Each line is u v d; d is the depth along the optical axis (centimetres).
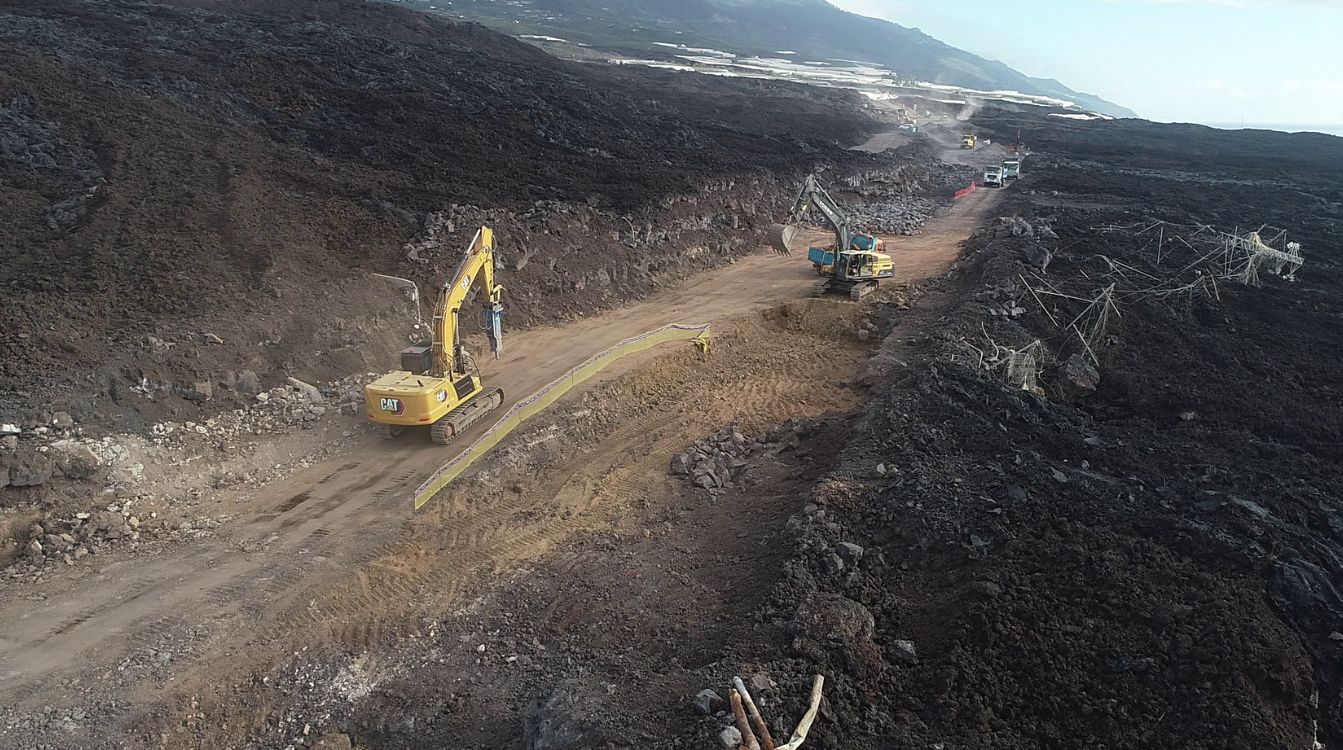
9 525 1427
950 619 1171
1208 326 2739
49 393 1639
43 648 1203
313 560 1438
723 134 5166
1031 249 3112
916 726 992
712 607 1324
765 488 1738
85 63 3462
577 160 3703
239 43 4247
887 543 1397
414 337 2297
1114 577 1244
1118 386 2306
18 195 2464
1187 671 1074
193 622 1272
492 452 1817
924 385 1988
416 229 2656
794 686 1024
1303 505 1583
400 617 1340
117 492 1544
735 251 3572
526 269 2706
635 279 3016
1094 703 1038
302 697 1180
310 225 2573
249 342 2006
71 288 2033
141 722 1093
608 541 1569
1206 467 1739
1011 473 1602
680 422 2114
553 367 2308
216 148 2966
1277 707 1066
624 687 1100
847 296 2966
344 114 3672
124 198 2502
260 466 1717
